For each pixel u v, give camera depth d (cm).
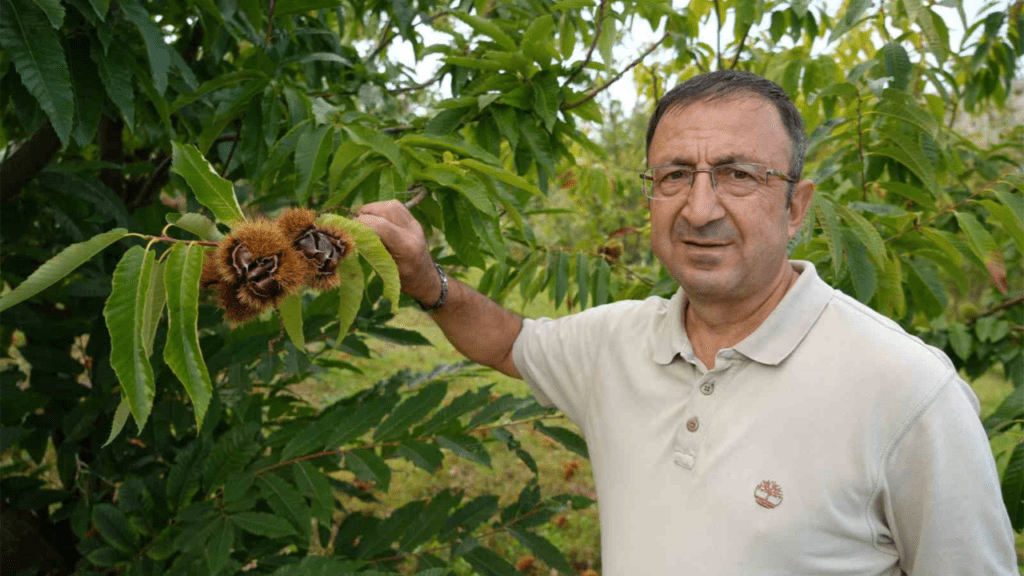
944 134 145
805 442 75
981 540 75
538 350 105
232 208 72
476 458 119
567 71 126
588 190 225
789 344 77
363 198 104
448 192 103
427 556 125
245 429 123
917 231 123
